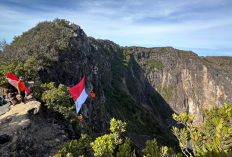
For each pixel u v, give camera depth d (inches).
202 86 5383.9
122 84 3479.3
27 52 643.5
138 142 893.8
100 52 3496.6
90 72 1084.5
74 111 532.7
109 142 194.2
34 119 301.3
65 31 892.6
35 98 371.2
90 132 488.1
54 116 351.9
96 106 1038.4
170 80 5846.5
